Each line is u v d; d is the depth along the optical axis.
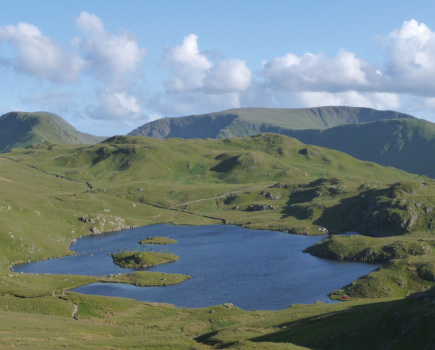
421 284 143.38
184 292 158.00
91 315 118.44
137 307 129.88
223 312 125.31
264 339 85.56
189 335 102.69
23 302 116.88
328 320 89.25
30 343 70.50
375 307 92.50
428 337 64.00
